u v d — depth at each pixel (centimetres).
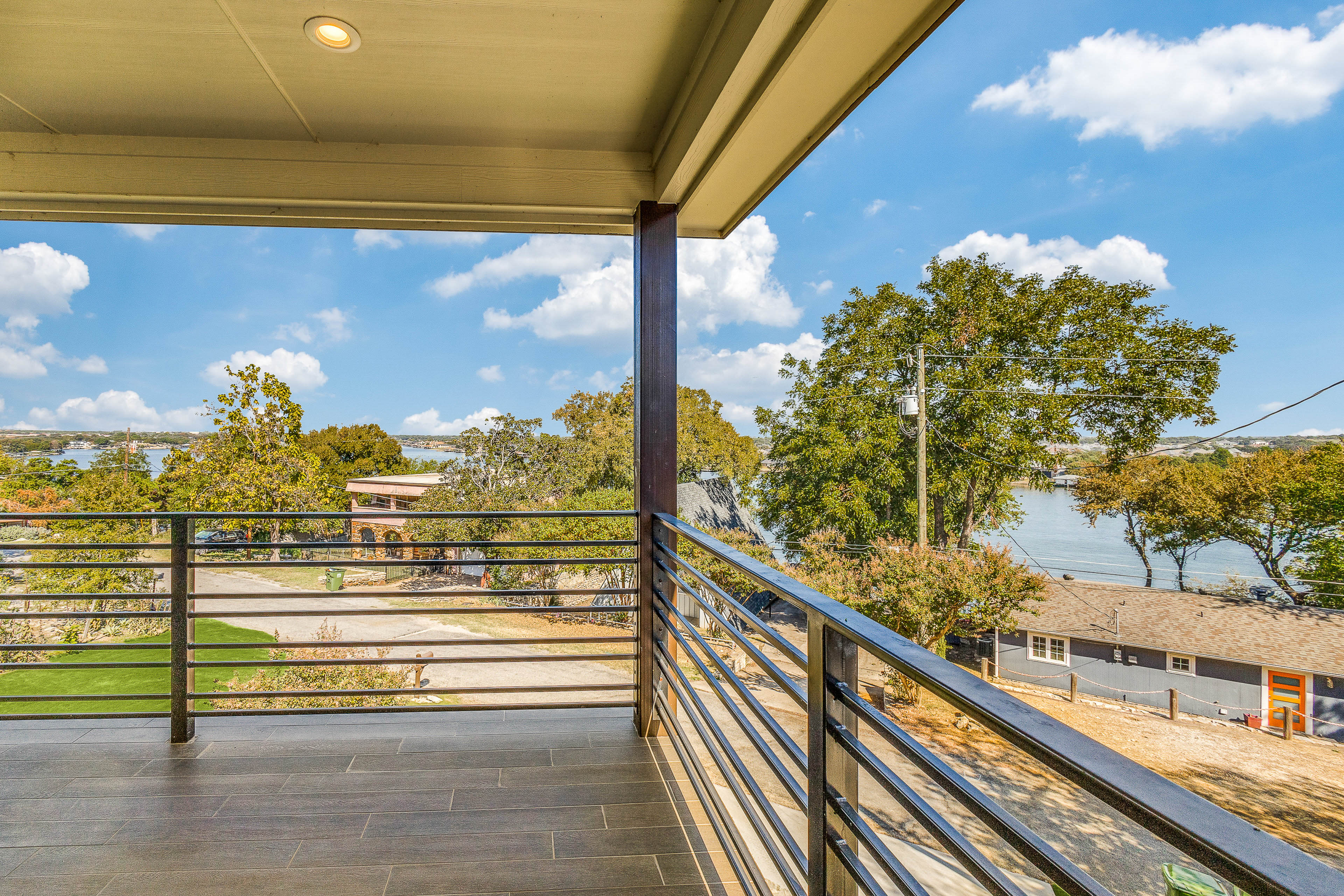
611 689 265
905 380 1386
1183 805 39
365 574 1408
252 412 1198
